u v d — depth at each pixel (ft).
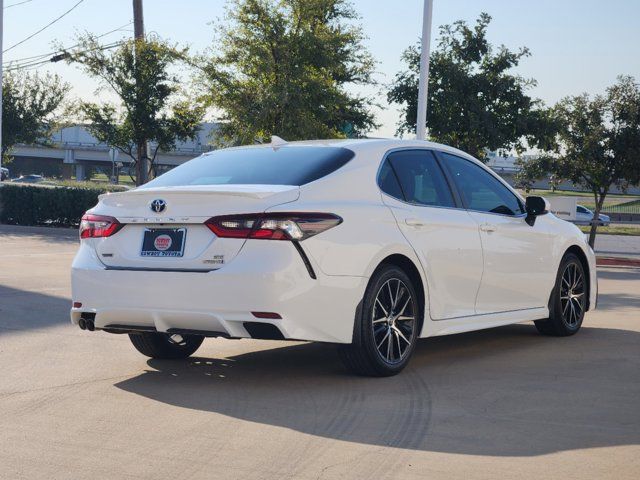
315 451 14.19
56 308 31.35
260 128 96.53
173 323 18.47
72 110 139.13
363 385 19.10
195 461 13.66
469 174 23.45
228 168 20.47
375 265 19.17
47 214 88.12
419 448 14.34
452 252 21.50
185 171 21.03
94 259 19.49
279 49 95.86
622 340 25.64
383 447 14.40
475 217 22.63
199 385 19.12
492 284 22.99
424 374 20.34
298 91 93.97
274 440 14.83
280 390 18.62
